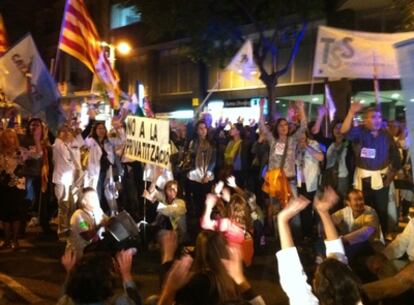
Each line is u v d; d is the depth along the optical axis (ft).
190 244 27.66
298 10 52.75
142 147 26.73
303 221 29.04
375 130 25.54
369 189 25.55
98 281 10.97
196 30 54.29
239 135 36.45
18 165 28.45
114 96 40.16
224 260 12.03
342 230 21.42
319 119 31.14
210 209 20.68
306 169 28.71
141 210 35.35
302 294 11.63
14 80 32.91
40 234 32.24
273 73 55.36
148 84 101.60
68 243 22.63
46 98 33.73
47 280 22.65
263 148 33.17
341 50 25.49
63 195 29.81
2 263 25.35
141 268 24.23
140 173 35.73
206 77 87.92
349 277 10.64
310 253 26.12
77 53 36.50
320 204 14.02
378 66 25.75
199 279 11.66
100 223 22.30
